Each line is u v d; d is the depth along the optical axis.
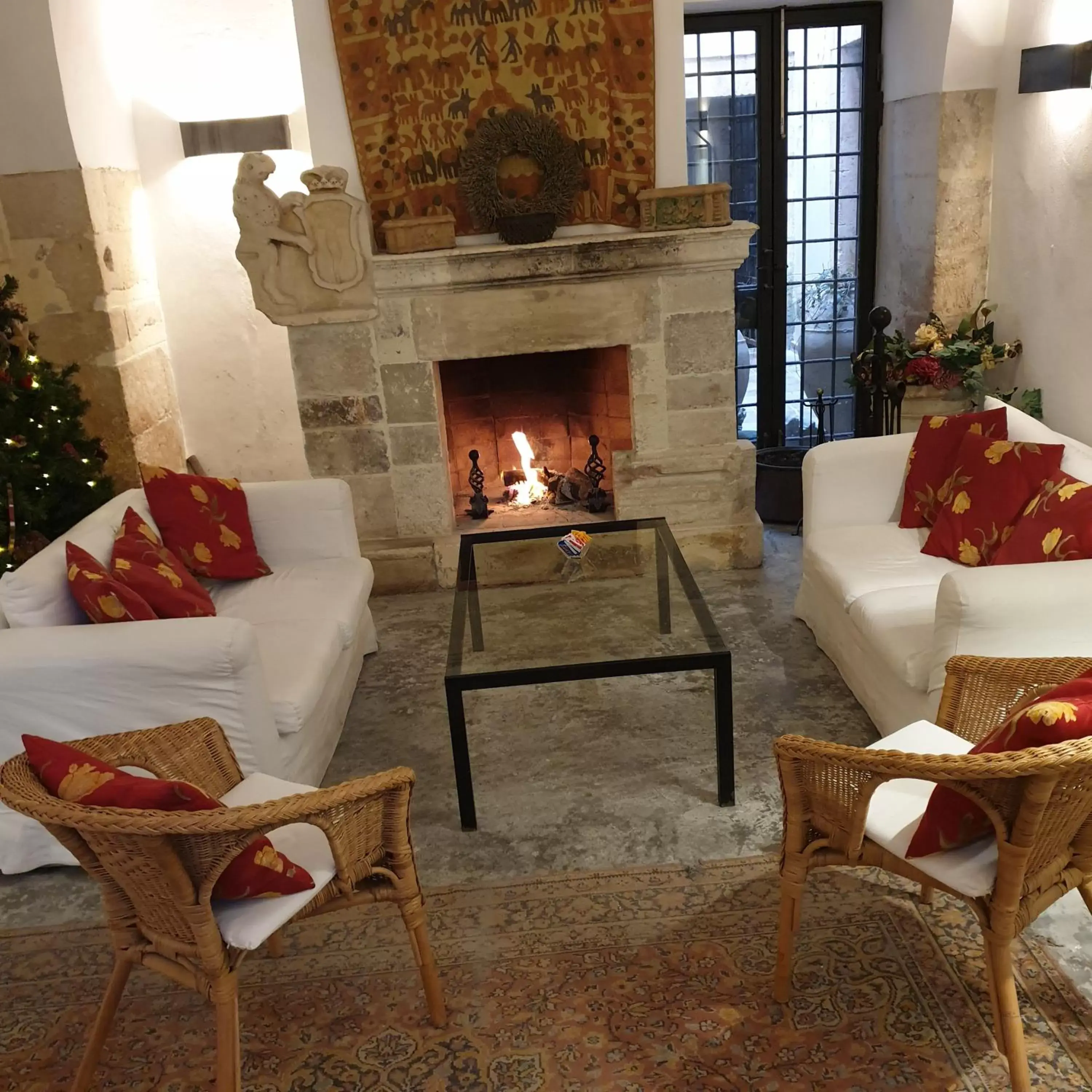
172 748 2.24
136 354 4.62
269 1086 2.08
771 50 5.05
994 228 4.65
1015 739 1.74
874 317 4.40
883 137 5.18
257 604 3.43
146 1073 2.14
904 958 2.29
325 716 3.17
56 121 4.04
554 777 3.09
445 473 4.44
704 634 2.89
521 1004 2.24
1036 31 4.12
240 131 4.67
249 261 4.07
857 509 3.74
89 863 1.90
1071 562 2.68
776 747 1.99
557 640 2.95
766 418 5.69
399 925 2.52
